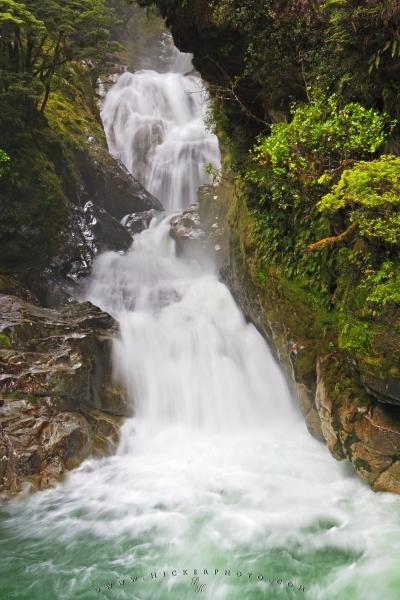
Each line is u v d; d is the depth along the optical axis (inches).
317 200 255.6
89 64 853.8
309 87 270.4
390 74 224.8
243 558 213.3
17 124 476.7
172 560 215.6
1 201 459.5
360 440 240.5
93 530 239.6
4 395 307.7
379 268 229.1
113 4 1095.0
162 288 476.7
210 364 386.3
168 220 592.4
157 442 334.0
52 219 488.1
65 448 294.0
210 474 285.4
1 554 224.1
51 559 219.9
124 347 376.8
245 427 354.9
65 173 546.9
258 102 339.9
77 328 366.9
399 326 217.0
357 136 219.3
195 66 355.3
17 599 196.7
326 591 191.6
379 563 201.9
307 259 272.1
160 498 264.2
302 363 273.9
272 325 316.5
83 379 332.2
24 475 279.3
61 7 510.3
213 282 460.1
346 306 244.5
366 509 235.6
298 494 256.4
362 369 228.7
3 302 376.2
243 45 311.4
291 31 276.8
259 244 319.6
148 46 1152.2
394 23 211.0
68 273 499.2
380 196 197.9
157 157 782.5
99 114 818.8
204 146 768.3
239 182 343.0
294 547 217.3
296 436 332.2
